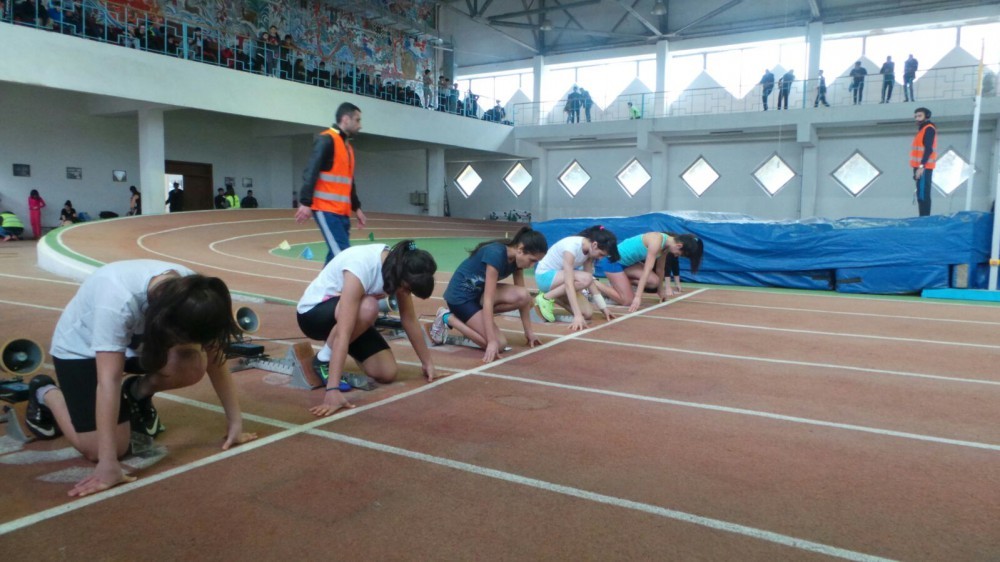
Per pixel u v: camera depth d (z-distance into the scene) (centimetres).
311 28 2184
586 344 512
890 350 506
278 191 2288
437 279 970
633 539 207
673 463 270
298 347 378
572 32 2591
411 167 2928
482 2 2750
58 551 195
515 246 449
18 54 1261
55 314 596
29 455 270
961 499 239
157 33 1617
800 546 204
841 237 929
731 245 996
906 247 892
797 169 2202
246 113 1688
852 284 917
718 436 304
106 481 235
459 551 198
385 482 247
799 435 308
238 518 217
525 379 402
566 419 326
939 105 1816
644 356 473
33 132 1653
